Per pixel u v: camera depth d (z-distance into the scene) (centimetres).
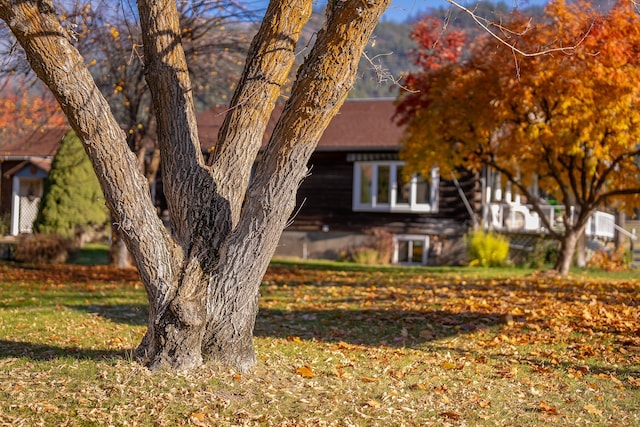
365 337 962
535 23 1383
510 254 2288
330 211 2586
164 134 656
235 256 647
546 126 1470
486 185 2430
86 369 658
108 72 1619
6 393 598
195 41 1708
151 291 640
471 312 1106
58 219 2486
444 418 603
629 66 1389
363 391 666
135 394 595
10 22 569
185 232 653
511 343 913
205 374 635
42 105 1705
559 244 2222
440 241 2459
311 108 614
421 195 2491
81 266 2047
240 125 664
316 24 1014
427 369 779
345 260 2511
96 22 1514
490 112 1527
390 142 2517
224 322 653
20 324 993
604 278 1769
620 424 603
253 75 664
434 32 1655
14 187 3058
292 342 914
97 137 601
